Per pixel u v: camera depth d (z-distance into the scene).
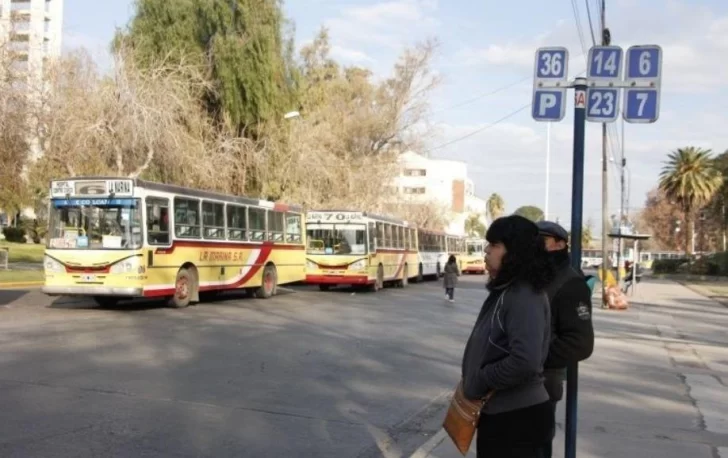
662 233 113.94
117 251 18.59
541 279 3.88
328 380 10.86
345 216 31.12
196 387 9.81
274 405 9.07
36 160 31.70
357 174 47.31
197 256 21.33
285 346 13.97
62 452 6.66
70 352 12.02
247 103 35.03
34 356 11.49
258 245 25.33
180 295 20.52
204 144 31.78
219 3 34.41
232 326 16.70
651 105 6.57
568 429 5.74
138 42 32.97
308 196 38.94
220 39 34.31
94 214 18.86
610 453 7.34
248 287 24.83
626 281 37.75
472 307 25.27
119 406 8.51
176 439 7.31
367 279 31.05
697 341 17.64
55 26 75.00
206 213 21.97
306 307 22.73
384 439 7.85
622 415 9.15
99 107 28.64
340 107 49.94
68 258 18.70
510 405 3.89
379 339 15.66
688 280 63.91
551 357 4.79
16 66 28.69
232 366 11.54
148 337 14.27
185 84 31.08
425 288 37.75
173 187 20.23
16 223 69.06
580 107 6.54
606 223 28.52
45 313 18.08
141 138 28.84
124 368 10.84
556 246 4.96
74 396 8.88
